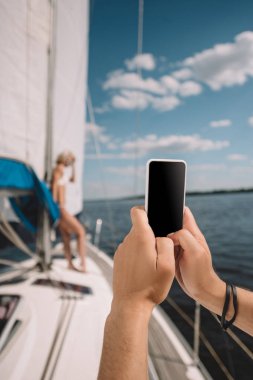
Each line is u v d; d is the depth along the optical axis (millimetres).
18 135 2771
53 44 3164
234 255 20125
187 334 6727
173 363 1849
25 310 1977
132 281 410
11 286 2586
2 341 1557
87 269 3480
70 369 1510
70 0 4027
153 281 405
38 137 3078
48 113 3205
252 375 5145
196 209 64688
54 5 3131
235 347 6012
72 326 1945
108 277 3258
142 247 423
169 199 611
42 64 3059
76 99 4770
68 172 3615
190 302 9055
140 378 348
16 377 1392
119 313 393
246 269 16016
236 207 67562
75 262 3775
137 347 364
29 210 3154
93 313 2170
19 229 6160
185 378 1709
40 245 3111
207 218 47125
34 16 2867
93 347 1723
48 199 2766
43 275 2959
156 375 1679
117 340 374
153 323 2408
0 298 2027
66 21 3938
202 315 7680
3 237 8922
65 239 3385
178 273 561
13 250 10773
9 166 2402
